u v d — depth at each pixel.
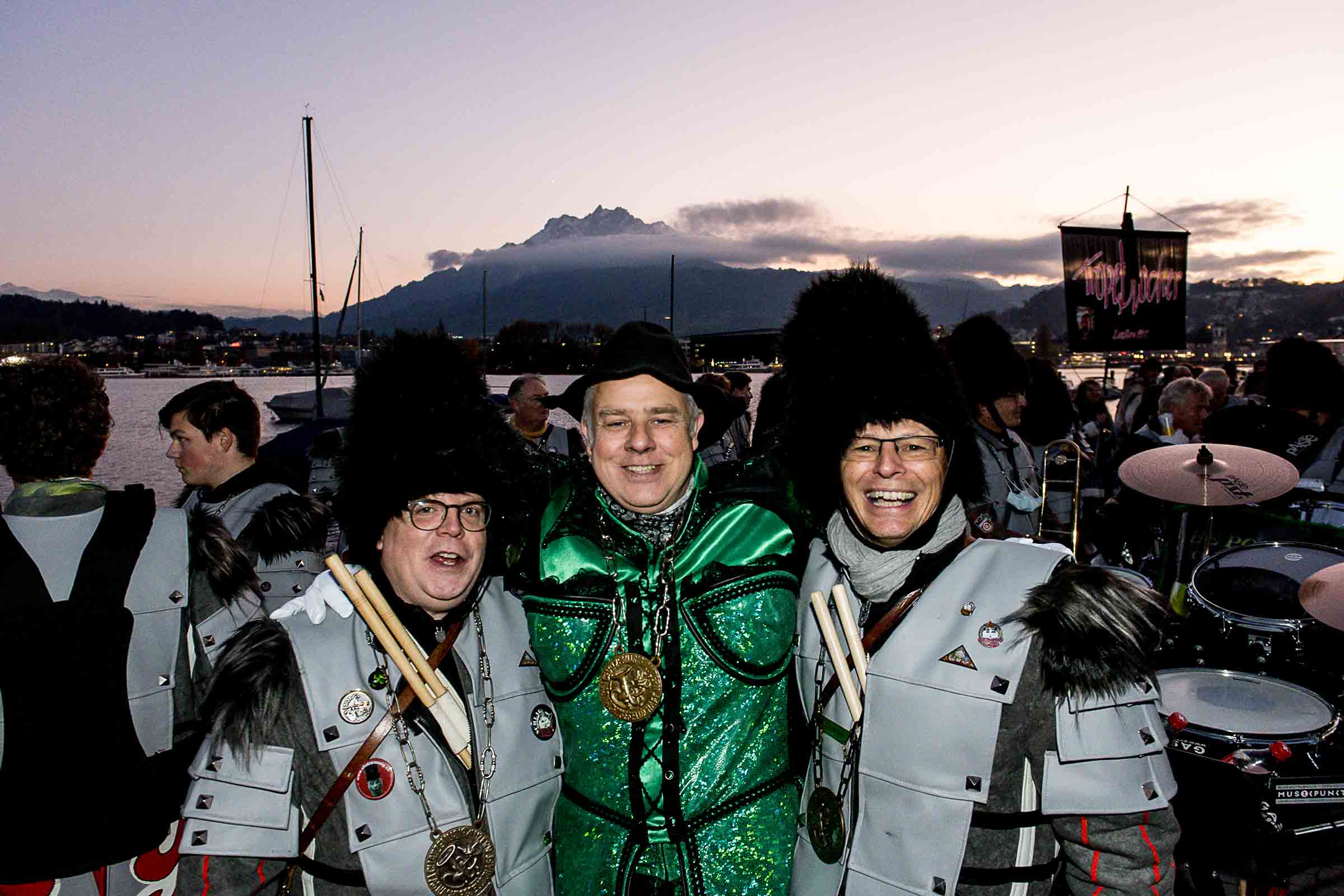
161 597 2.06
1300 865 3.08
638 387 1.80
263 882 1.50
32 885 1.85
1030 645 1.47
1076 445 4.23
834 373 1.61
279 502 2.82
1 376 2.17
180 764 2.06
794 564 1.92
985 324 3.98
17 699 1.85
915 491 1.58
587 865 1.74
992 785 1.48
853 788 1.58
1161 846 1.42
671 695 1.76
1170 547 4.30
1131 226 11.02
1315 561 3.46
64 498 2.07
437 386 1.66
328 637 1.59
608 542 1.86
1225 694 3.03
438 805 1.56
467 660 1.67
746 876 1.72
